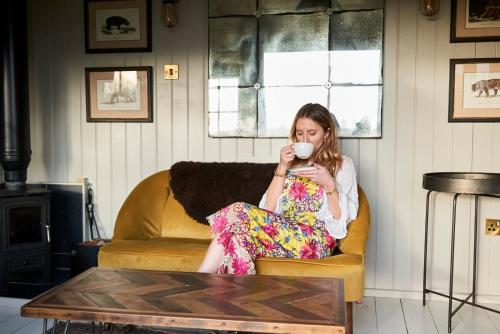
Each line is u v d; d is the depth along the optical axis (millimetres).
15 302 2830
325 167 2375
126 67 3318
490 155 2889
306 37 3045
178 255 2324
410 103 2963
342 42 3004
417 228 3000
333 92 3031
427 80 2938
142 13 3270
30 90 3496
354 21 2980
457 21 2873
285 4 3061
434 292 2811
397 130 2986
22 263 3090
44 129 3498
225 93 3182
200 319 1340
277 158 3141
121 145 3381
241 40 3133
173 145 3295
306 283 1679
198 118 3244
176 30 3236
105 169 3418
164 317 1355
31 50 3471
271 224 2230
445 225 2963
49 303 1456
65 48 3422
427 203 2850
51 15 3426
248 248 2098
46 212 3158
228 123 3189
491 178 2598
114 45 3324
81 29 3389
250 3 3105
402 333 2439
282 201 2402
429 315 2705
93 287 1612
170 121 3287
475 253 2801
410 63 2951
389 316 2691
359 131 3014
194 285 1643
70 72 3432
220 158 3230
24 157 3217
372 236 3055
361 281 2131
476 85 2875
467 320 2627
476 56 2879
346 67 3006
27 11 3445
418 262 3010
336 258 2186
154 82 3301
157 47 3275
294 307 1432
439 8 2898
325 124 2434
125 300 1484
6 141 3168
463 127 2912
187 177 2883
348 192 2391
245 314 1373
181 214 2852
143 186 2914
